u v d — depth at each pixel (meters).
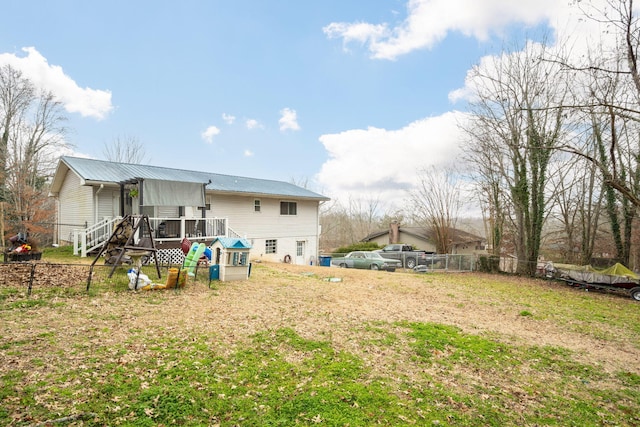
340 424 3.36
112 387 3.62
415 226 40.78
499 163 20.67
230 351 4.97
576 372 5.48
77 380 3.69
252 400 3.70
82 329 5.25
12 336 4.70
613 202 18.64
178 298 7.72
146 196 13.03
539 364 5.68
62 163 16.22
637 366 5.95
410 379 4.63
